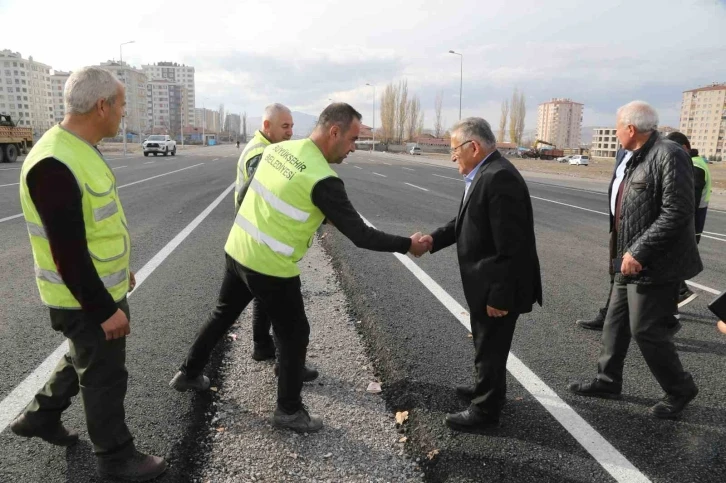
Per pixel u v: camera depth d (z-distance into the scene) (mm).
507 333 2801
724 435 2926
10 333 3977
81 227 2049
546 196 15836
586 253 7672
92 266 2088
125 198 11797
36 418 2510
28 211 2131
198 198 11945
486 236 2746
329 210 2613
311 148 2729
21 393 3098
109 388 2314
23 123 114062
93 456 2574
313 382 3402
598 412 3146
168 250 6750
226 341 3967
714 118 121250
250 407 3062
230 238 2924
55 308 2201
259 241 2689
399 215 10477
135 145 63312
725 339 4383
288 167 2666
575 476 2529
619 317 3270
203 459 2578
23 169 2051
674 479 2525
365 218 9969
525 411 3135
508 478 2502
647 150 3098
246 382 3355
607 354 3326
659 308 2977
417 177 21781
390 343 3996
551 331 4473
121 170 20766
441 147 97562
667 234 2836
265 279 2695
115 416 2350
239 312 3104
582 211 12477
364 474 2529
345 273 5883
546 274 6402
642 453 2732
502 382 2838
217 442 2717
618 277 3250
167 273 5707
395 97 100312
